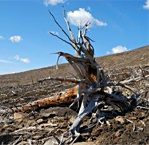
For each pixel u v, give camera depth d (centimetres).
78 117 1063
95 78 1130
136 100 1226
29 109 1423
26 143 1050
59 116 1295
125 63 4800
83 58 1105
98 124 1080
